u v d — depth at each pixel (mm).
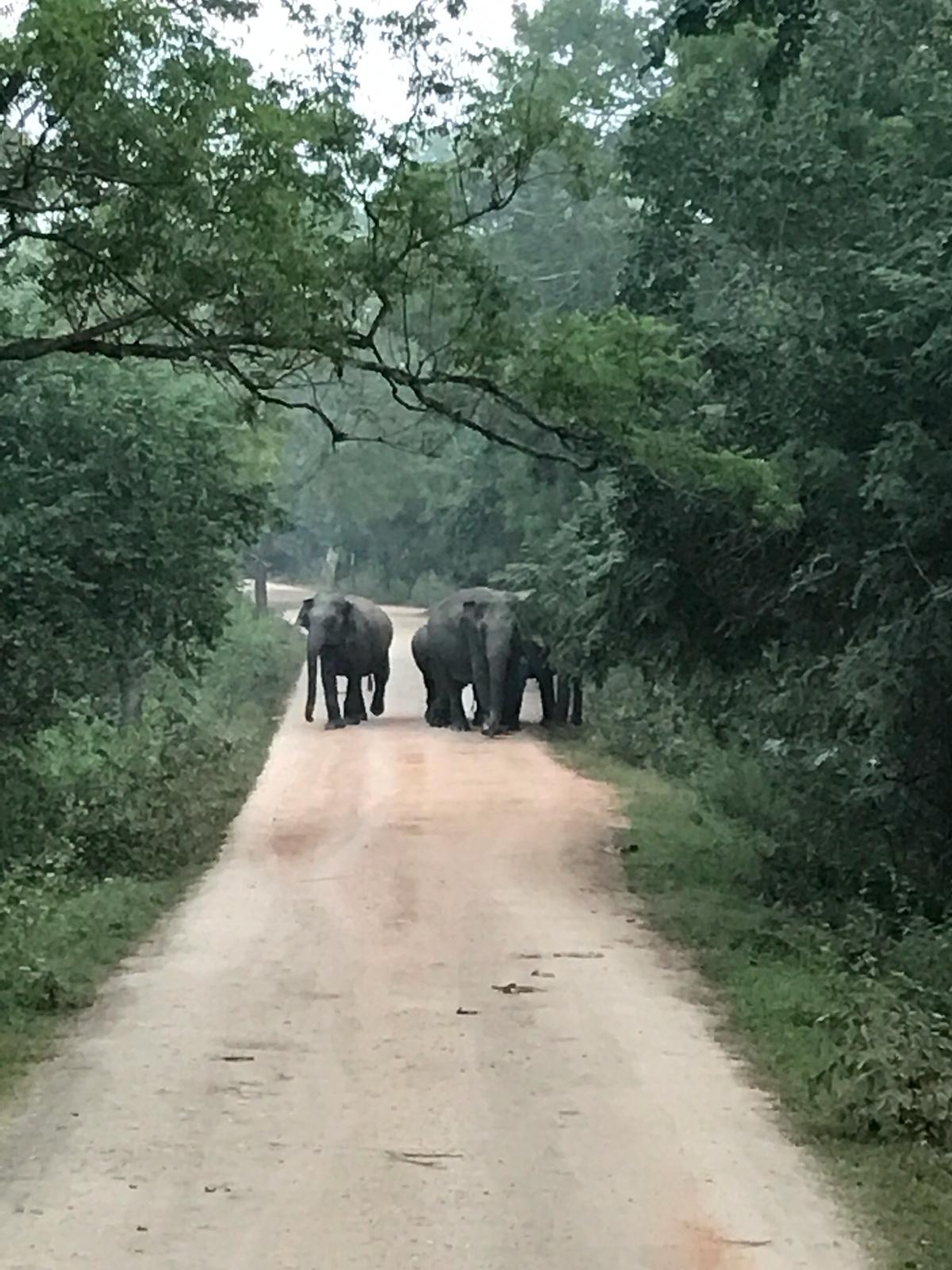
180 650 23797
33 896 14328
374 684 41438
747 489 15062
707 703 23531
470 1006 11141
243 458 25281
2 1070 9320
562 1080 9195
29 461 18609
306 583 84000
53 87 11078
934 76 14859
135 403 18859
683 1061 9672
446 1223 6809
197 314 13977
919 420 14172
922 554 14414
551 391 14969
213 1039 10133
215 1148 7852
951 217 13773
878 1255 6504
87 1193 7164
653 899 15961
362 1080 9148
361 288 14398
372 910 15109
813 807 18125
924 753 15273
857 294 14547
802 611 17172
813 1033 10062
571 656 25984
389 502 56312
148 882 16562
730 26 13438
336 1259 6383
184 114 11547
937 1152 7957
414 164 14320
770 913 15211
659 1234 6711
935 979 12305
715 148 16625
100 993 11555
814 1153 7891
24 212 12375
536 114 14984
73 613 18531
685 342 16359
